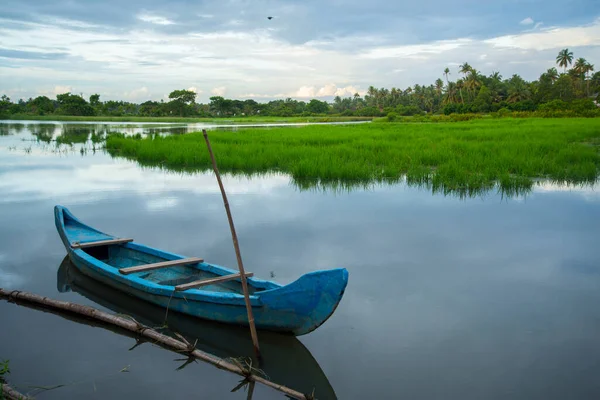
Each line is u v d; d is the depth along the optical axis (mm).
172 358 5215
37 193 13188
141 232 9469
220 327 5801
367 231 9453
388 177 15523
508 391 4523
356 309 6172
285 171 17109
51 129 43688
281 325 5418
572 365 4918
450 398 4438
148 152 20328
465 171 14883
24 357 5168
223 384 4762
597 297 6473
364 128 39875
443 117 65000
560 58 94188
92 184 14531
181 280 6660
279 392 4602
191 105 103062
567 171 15430
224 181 15094
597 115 59219
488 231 9445
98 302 6586
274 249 8414
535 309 6133
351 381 4734
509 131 29703
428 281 7020
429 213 10891
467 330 5625
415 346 5309
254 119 87250
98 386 4680
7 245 8828
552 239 8914
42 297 6336
